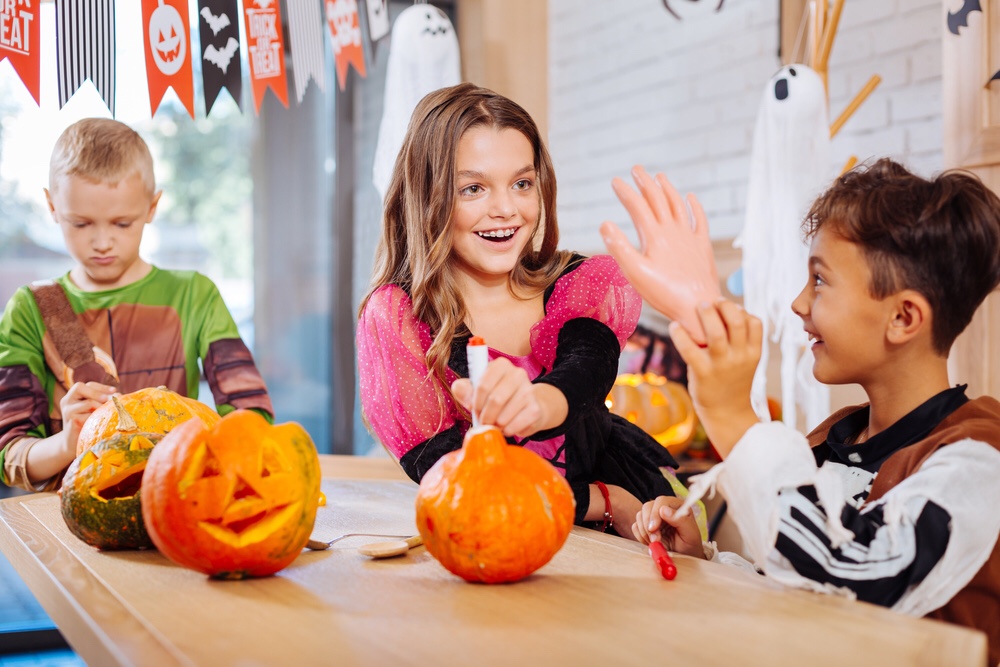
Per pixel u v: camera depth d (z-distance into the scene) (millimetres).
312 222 3260
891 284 911
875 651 632
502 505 784
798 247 2031
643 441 1356
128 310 1690
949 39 1640
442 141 1181
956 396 950
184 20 1360
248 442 816
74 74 1305
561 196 3469
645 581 815
